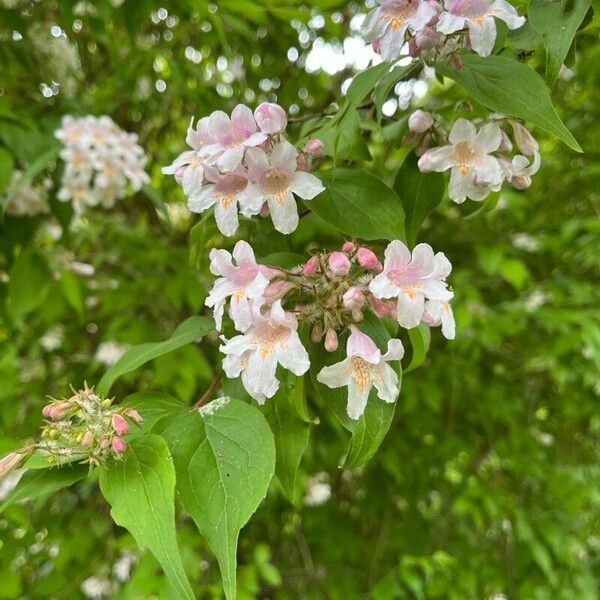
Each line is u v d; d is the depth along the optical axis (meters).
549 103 0.13
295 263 0.15
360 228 0.14
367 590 0.37
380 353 0.13
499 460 0.41
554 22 0.13
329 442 0.34
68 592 0.32
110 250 0.36
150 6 0.27
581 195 0.40
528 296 0.37
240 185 0.14
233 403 0.13
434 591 0.33
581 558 0.38
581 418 0.43
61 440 0.12
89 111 0.33
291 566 0.39
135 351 0.17
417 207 0.16
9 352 0.34
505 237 0.39
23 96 0.32
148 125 0.40
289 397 0.15
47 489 0.12
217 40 0.33
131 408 0.13
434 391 0.34
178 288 0.32
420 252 0.12
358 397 0.12
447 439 0.37
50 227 0.34
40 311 0.31
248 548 0.39
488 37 0.13
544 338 0.39
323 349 0.14
